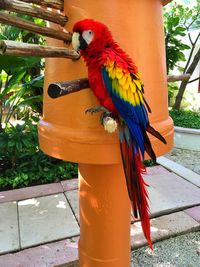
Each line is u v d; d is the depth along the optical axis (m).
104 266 1.64
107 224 1.57
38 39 4.15
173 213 2.69
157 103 1.27
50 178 3.39
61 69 1.24
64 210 2.72
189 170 3.59
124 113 1.03
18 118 4.90
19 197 2.96
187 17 5.18
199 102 6.07
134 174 1.09
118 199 1.54
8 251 2.18
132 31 1.17
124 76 1.00
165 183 3.23
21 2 1.03
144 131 1.07
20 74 3.65
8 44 0.93
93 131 1.19
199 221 2.57
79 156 1.21
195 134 4.51
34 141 3.68
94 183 1.51
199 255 2.27
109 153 1.19
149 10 1.21
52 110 1.30
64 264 2.07
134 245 2.30
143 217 1.13
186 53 6.09
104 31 1.01
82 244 1.70
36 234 2.37
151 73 1.23
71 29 1.17
